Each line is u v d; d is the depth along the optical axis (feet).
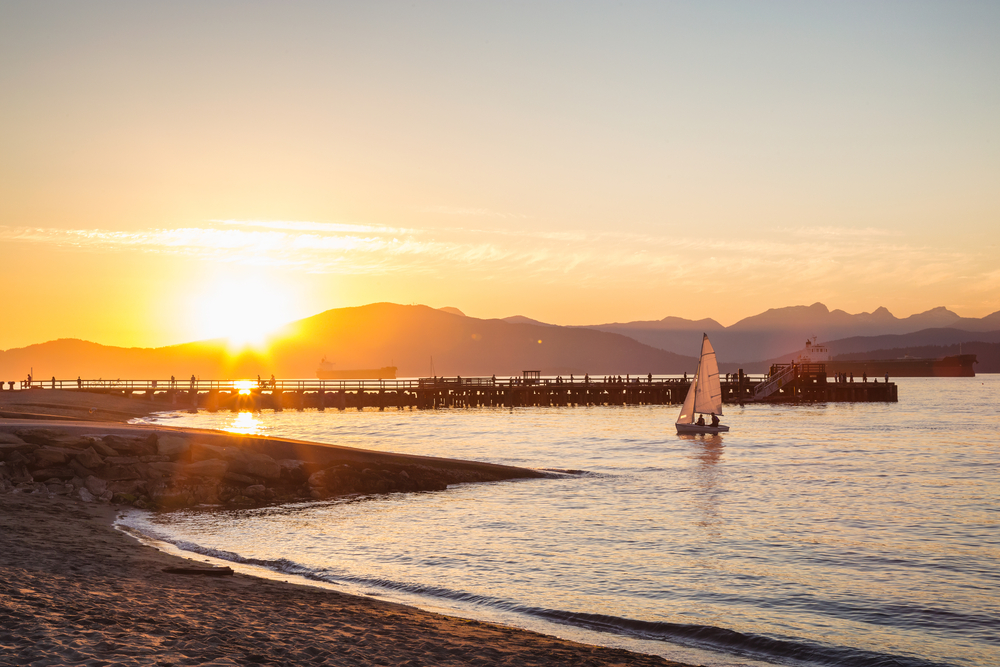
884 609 56.29
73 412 237.04
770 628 51.31
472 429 247.50
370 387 372.17
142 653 33.14
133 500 97.76
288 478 113.80
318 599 50.62
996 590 61.57
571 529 86.22
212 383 396.37
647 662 41.19
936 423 270.87
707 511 98.43
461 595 57.67
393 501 106.52
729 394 408.26
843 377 447.42
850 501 106.73
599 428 252.21
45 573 49.96
